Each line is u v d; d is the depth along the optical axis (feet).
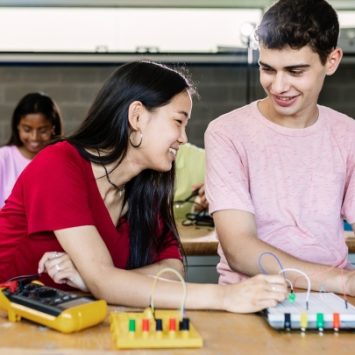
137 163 5.40
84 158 5.24
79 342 4.02
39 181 5.08
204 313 4.64
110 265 4.93
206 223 9.58
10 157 11.30
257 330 4.31
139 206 5.75
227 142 5.89
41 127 11.17
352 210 5.90
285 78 5.32
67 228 4.94
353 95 15.58
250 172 5.87
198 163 10.62
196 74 15.49
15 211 5.39
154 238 5.85
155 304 4.73
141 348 3.93
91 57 15.34
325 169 5.87
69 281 5.19
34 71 15.35
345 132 5.95
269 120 5.90
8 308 4.43
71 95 15.44
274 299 4.54
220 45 15.79
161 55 15.34
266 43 5.27
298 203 5.83
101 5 15.44
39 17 15.42
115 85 5.25
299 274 5.35
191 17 15.74
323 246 5.85
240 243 5.52
